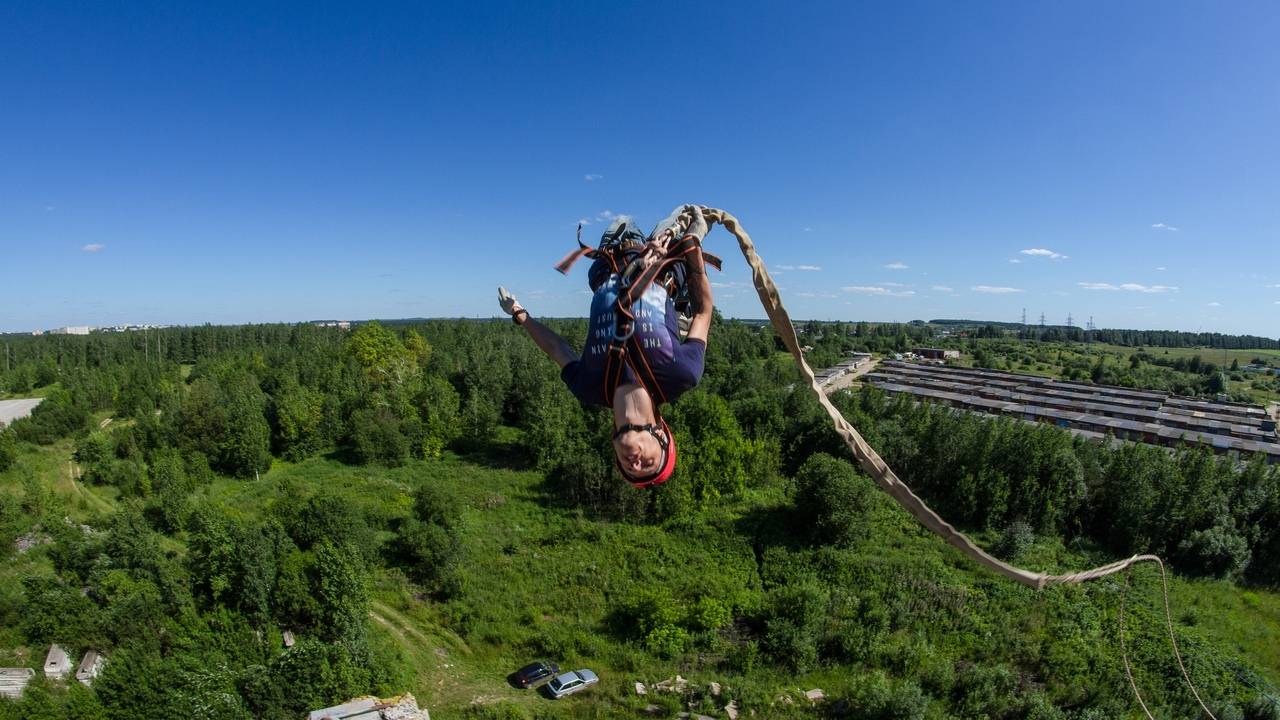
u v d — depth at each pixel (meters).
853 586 30.05
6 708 19.00
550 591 30.72
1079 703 22.66
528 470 47.03
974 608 28.05
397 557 33.31
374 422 50.06
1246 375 121.25
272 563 26.67
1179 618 28.23
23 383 94.69
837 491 34.00
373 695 22.81
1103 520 37.50
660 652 26.06
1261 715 22.05
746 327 120.19
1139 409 73.94
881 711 21.86
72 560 28.25
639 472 3.25
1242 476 36.25
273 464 49.22
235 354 103.12
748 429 49.06
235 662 23.08
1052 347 168.75
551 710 22.86
